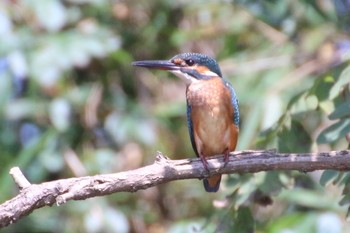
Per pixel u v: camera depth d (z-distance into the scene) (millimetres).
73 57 12336
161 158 6922
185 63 9375
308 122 11250
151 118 13008
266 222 11406
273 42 13430
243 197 8273
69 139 12883
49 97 12734
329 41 13133
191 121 9086
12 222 6375
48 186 6426
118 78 13555
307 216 10742
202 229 8789
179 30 13594
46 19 12406
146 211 12984
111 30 13367
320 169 7027
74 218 12562
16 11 12797
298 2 13234
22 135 13156
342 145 9906
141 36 13633
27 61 12312
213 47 13852
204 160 7145
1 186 12164
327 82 8391
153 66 9500
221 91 8859
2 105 12336
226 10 13406
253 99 12156
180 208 13109
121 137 12734
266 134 8555
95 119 12969
